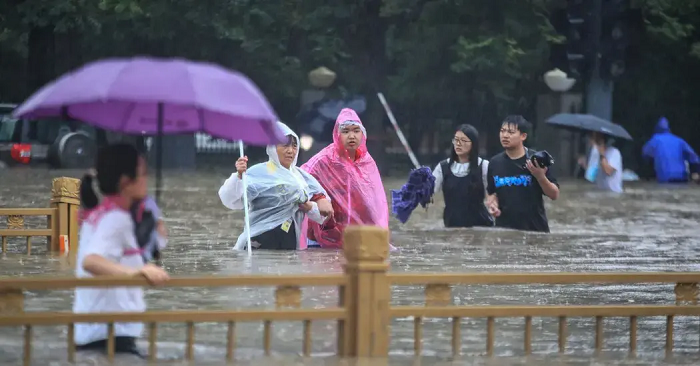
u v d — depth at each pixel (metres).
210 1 101.62
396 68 107.44
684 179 99.19
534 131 111.06
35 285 19.70
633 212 66.50
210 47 105.25
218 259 37.56
